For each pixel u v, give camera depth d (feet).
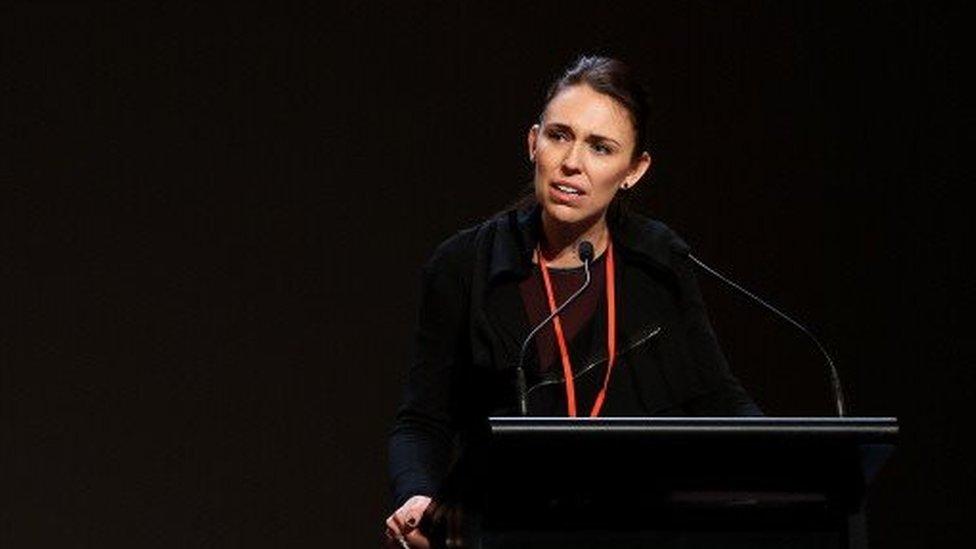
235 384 42.63
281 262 42.93
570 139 19.79
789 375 45.01
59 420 42.04
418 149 43.52
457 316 21.29
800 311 45.01
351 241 43.24
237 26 43.06
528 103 43.80
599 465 15.21
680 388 21.06
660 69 44.68
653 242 21.16
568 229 20.71
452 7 43.78
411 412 21.45
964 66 45.62
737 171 44.93
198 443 42.39
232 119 42.91
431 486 20.21
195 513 42.29
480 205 43.52
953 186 45.65
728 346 44.86
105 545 41.93
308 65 43.27
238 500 42.47
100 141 42.45
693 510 15.46
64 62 42.50
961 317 45.52
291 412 42.80
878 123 45.47
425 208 43.50
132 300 42.37
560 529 15.25
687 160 44.75
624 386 20.80
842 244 45.27
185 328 42.50
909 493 45.52
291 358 42.88
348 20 43.45
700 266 20.54
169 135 42.70
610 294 20.88
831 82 45.39
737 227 44.93
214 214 42.73
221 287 42.65
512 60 43.86
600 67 20.02
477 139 43.62
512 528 15.21
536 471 15.16
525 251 20.97
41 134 42.32
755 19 45.16
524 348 17.75
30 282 42.09
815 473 15.58
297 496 42.73
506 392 20.75
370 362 43.16
